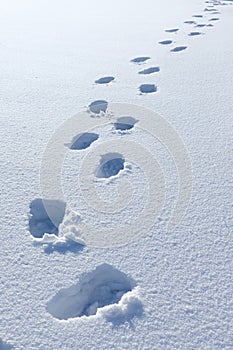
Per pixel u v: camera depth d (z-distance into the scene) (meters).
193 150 3.04
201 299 1.84
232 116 3.61
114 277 2.00
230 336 1.68
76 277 1.95
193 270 1.99
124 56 5.65
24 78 4.68
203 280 1.94
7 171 2.73
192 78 4.67
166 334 1.68
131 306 1.80
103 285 1.99
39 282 1.91
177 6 10.27
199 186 2.62
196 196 2.52
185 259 2.06
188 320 1.74
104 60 5.46
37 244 2.13
